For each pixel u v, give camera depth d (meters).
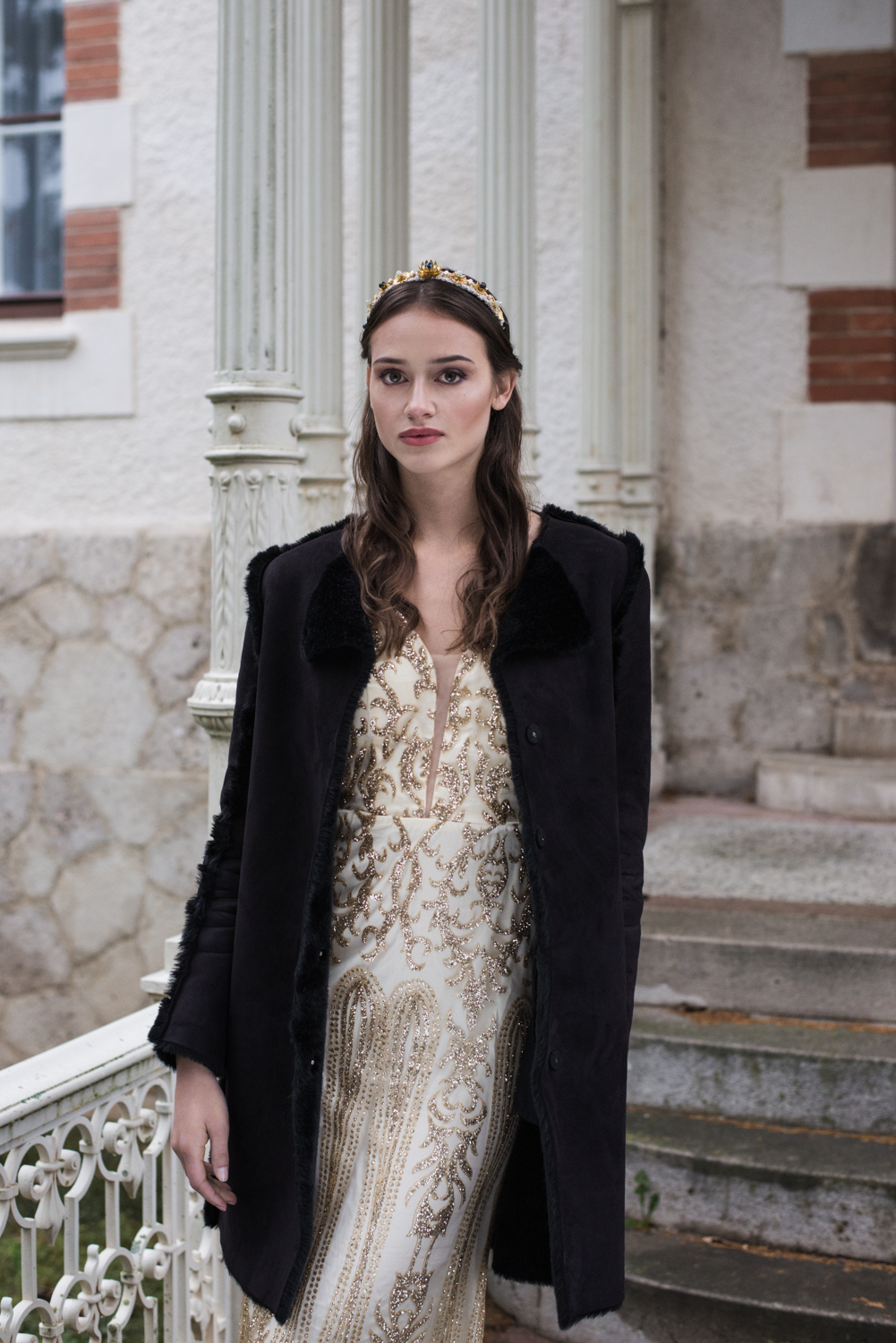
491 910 1.48
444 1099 1.47
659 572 5.18
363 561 1.52
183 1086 1.53
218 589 2.41
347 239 5.27
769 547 5.05
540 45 5.12
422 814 1.48
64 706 5.25
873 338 4.93
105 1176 2.11
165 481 5.34
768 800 4.84
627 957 1.49
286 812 1.53
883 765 4.78
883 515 4.95
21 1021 5.28
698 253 5.09
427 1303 1.48
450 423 1.46
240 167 2.36
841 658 4.99
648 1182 2.82
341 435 3.72
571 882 1.45
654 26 4.86
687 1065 3.00
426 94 5.25
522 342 3.62
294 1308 1.47
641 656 1.55
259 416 2.38
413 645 1.50
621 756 1.54
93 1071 2.04
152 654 5.16
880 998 3.10
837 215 4.92
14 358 5.45
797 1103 2.91
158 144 5.30
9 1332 1.90
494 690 1.49
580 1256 1.40
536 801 1.44
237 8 2.34
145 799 5.14
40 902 5.27
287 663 1.55
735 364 5.08
